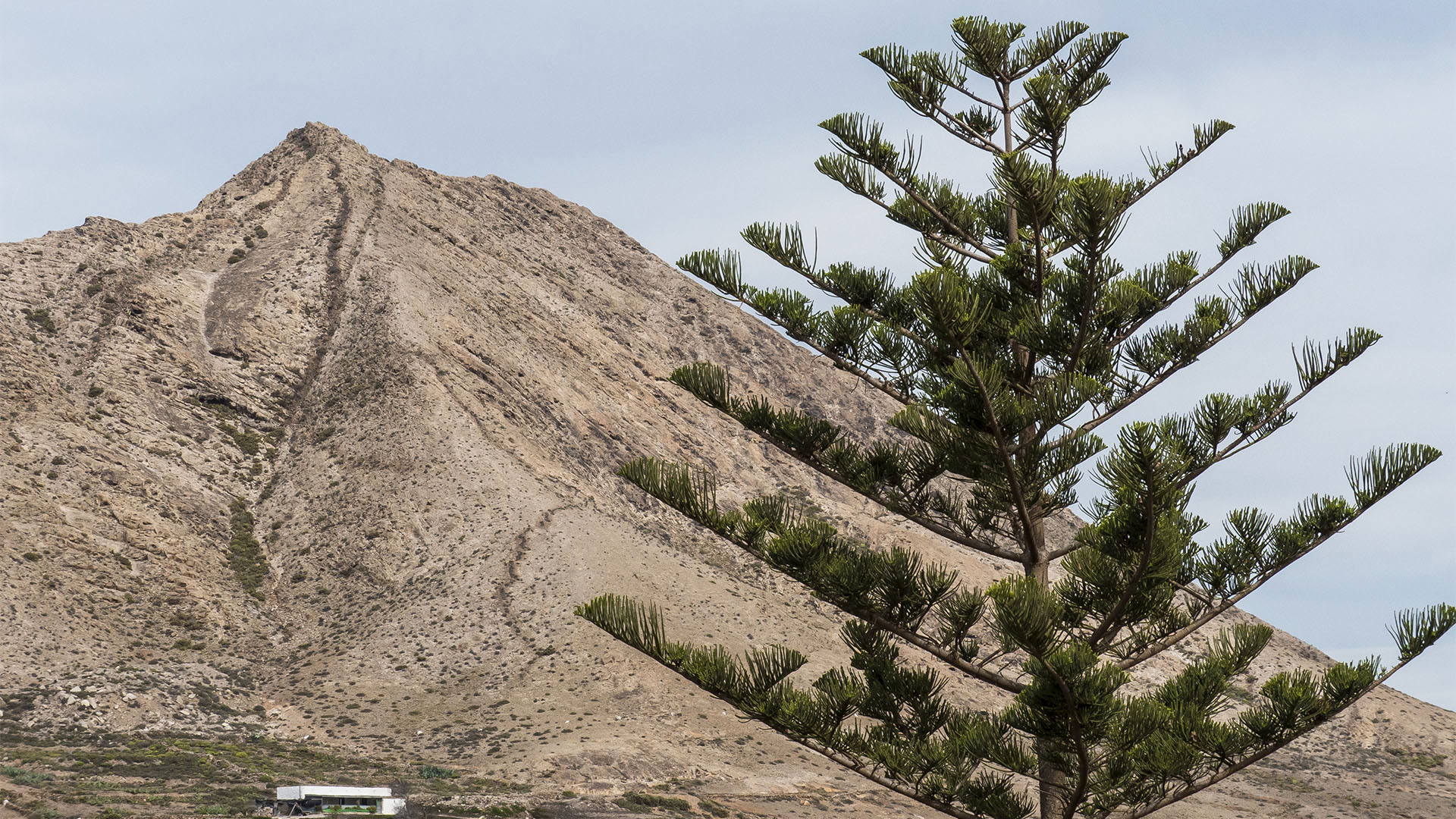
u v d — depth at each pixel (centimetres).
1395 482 933
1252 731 868
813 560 920
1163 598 945
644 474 966
